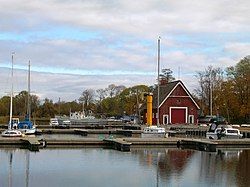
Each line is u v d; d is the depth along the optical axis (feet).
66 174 125.70
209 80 400.88
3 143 195.11
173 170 134.92
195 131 278.26
